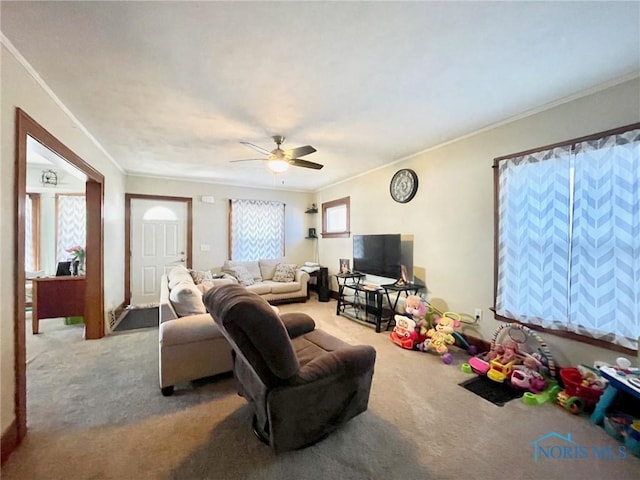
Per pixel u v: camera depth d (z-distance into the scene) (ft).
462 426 6.19
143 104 8.17
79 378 8.18
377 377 8.43
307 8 4.77
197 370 7.64
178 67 6.44
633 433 5.49
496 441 5.73
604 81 7.07
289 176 17.74
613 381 5.98
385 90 7.51
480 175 10.14
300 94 7.70
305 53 5.99
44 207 18.03
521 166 8.73
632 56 6.12
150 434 5.84
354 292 16.84
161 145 11.76
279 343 4.93
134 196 16.89
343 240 18.61
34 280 11.89
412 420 6.38
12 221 5.62
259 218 20.59
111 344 10.80
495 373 8.04
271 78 6.93
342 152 12.81
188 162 14.42
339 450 5.43
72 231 18.34
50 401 7.00
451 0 4.63
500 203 9.31
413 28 5.28
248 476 4.83
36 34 5.32
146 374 8.45
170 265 17.95
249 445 5.55
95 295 11.42
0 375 5.15
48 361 9.30
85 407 6.75
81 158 9.61
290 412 5.13
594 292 7.19
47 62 6.17
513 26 5.23
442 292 11.57
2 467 4.98
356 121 9.45
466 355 10.02
